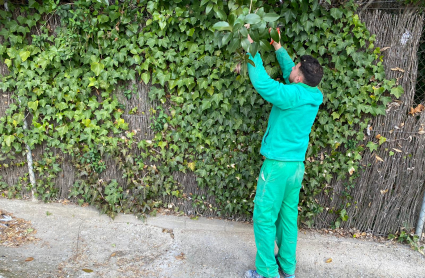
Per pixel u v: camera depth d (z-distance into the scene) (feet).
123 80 10.44
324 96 9.88
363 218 11.10
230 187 11.07
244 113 10.12
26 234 10.32
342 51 9.62
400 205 10.77
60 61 10.13
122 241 10.39
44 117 10.85
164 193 11.36
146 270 9.18
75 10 9.63
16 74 10.37
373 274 9.52
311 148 10.37
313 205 10.91
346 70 9.73
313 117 8.20
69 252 9.73
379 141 10.23
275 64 9.66
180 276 9.04
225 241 10.55
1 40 10.00
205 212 11.54
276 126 8.13
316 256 10.10
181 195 11.48
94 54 10.02
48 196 11.66
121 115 10.81
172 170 11.22
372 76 9.71
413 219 10.83
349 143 10.37
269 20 6.98
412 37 9.51
